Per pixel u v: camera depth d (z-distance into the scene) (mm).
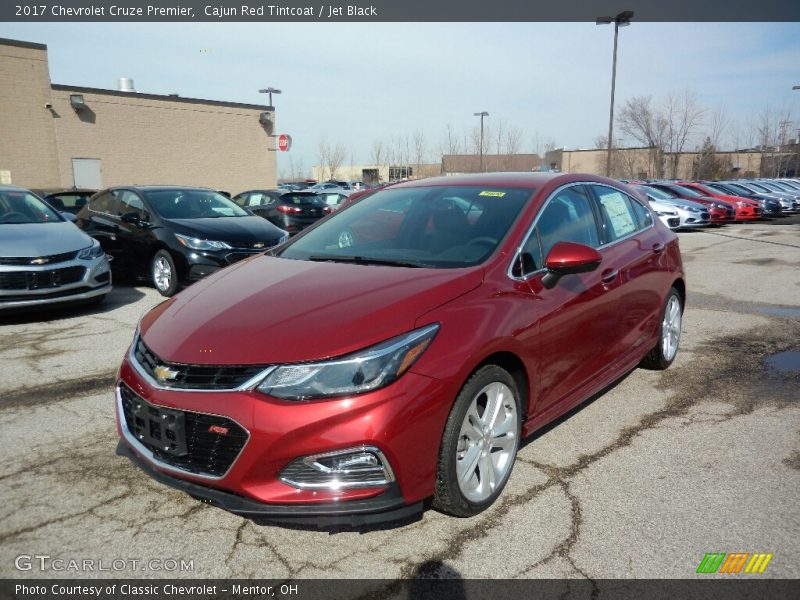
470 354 2723
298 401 2455
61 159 23219
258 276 3393
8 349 5758
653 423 4059
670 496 3121
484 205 3711
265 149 30812
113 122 24719
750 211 22500
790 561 2600
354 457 2486
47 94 22438
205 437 2572
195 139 27703
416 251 3496
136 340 3117
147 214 8680
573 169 64000
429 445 2605
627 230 4559
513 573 2541
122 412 3025
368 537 2799
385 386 2500
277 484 2490
